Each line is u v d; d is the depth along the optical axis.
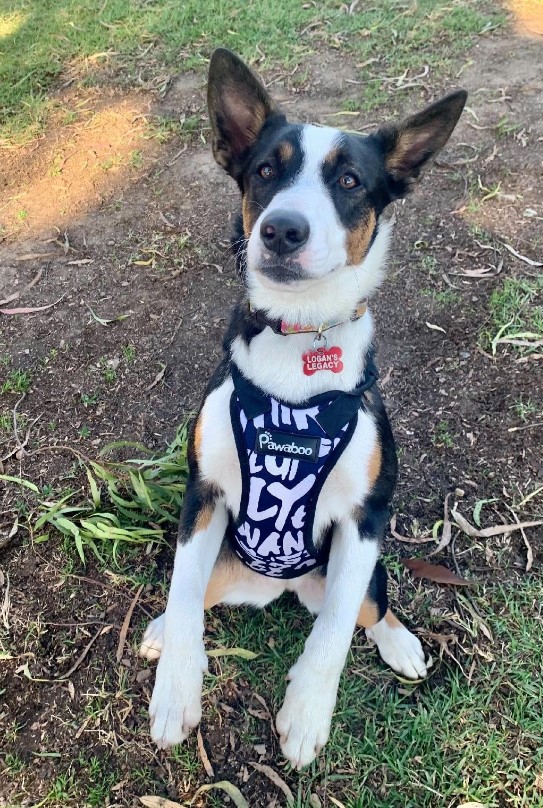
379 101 1.50
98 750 0.73
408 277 1.17
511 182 1.30
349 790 0.71
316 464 0.66
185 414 1.01
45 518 0.87
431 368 1.05
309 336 0.68
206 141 1.45
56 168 1.41
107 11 1.88
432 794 0.70
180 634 0.65
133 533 0.85
